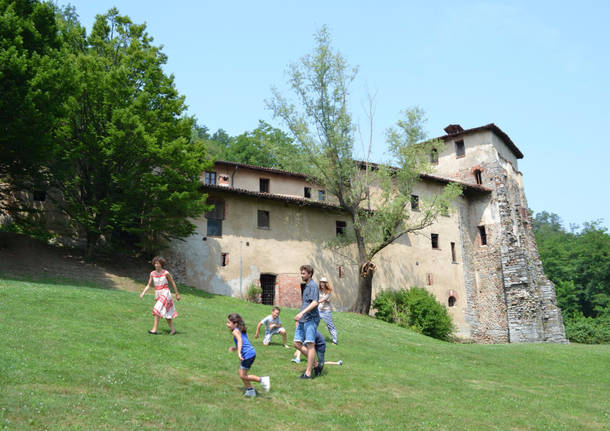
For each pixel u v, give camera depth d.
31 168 23.00
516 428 8.90
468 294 39.28
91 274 23.39
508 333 37.97
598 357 21.92
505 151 44.47
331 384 10.30
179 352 11.41
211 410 7.93
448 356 17.42
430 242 37.97
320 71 30.22
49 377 8.41
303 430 7.60
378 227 30.81
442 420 8.77
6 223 26.73
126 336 12.08
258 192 30.25
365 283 30.83
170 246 26.91
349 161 30.34
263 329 17.11
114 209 23.41
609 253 67.44
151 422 7.18
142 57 26.19
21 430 6.34
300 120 30.23
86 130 23.52
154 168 26.75
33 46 21.44
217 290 27.77
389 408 9.11
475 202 41.69
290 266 30.91
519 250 38.72
